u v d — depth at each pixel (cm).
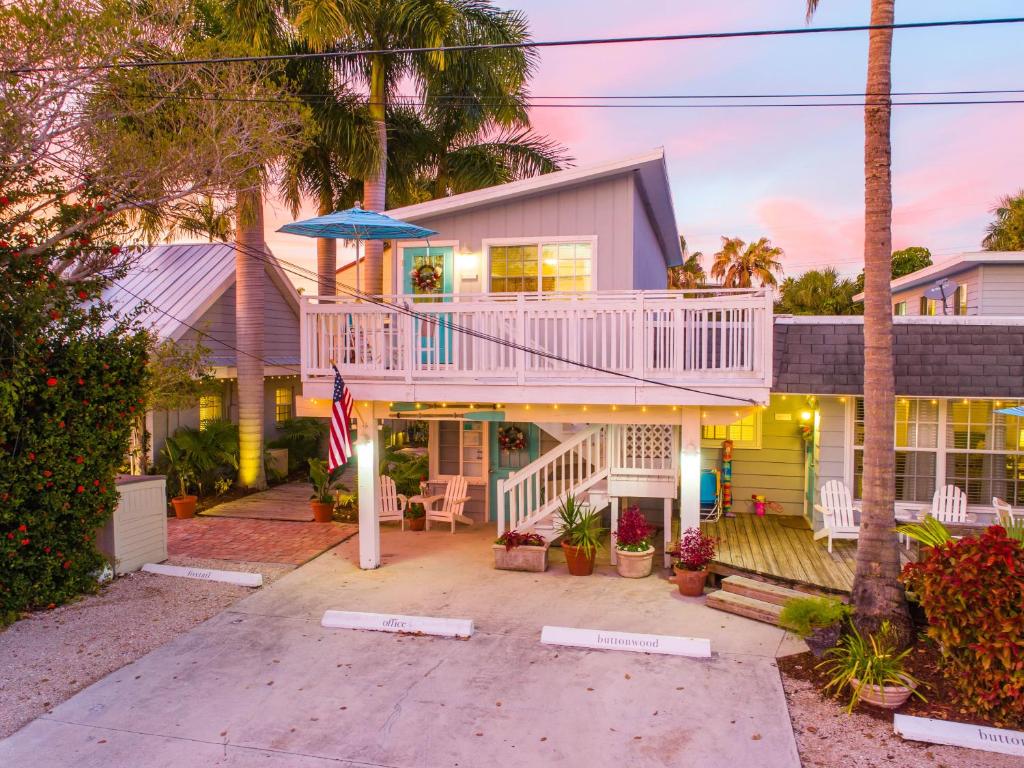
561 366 961
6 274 826
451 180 1900
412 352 1004
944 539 685
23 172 889
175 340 1492
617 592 939
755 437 1273
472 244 1229
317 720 609
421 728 595
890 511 703
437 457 1407
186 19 973
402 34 1539
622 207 1178
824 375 1061
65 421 886
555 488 1088
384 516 1296
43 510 853
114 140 926
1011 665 559
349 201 1795
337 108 1528
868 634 666
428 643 773
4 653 743
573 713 618
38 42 835
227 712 623
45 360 864
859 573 712
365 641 779
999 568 577
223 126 1007
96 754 557
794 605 729
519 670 704
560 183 1173
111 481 952
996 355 1038
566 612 864
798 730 586
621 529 1020
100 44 869
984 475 1079
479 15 1658
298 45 1512
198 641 779
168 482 1483
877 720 596
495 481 1366
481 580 995
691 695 646
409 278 1248
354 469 1945
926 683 625
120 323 995
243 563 1078
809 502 1205
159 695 654
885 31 684
